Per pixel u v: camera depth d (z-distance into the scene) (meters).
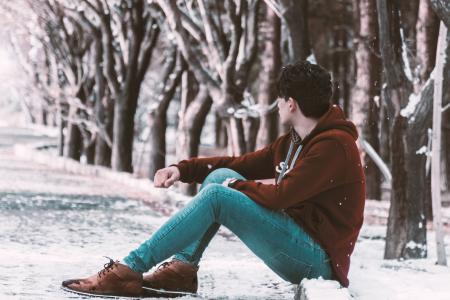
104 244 8.02
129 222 10.73
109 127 26.78
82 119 27.39
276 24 17.70
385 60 7.48
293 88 4.34
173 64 22.39
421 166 7.54
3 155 34.12
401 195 7.56
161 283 4.57
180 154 19.84
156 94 23.23
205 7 16.28
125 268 4.46
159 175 4.60
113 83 23.55
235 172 4.56
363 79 16.02
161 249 4.41
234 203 4.22
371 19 15.39
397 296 4.58
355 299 4.36
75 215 11.38
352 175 4.22
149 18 23.33
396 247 7.57
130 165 23.91
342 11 24.84
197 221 4.32
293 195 4.13
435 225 6.61
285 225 4.21
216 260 7.04
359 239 10.34
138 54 23.34
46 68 30.19
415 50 14.80
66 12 25.30
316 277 4.30
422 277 5.36
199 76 16.41
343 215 4.25
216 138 47.62
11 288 4.91
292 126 4.46
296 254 4.23
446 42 7.05
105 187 18.69
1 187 16.62
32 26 27.55
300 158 4.29
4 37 30.16
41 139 49.84
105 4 23.12
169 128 62.47
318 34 26.94
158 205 14.09
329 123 4.27
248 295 5.02
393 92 7.52
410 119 7.47
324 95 4.34
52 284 5.15
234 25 15.80
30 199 13.95
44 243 7.81
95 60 26.05
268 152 4.69
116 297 4.48
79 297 4.49
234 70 16.05
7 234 8.47
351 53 26.17
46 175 22.45
